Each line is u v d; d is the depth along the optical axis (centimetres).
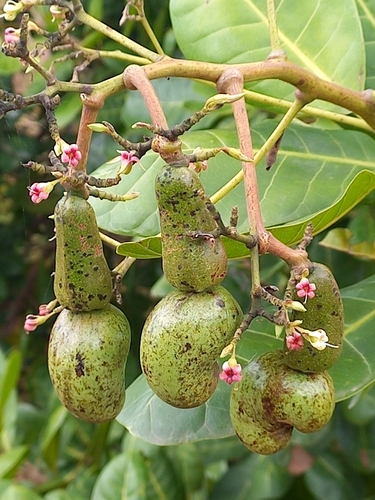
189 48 43
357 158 43
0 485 55
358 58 42
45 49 36
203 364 29
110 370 31
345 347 38
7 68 57
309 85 34
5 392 62
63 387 31
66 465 69
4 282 92
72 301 31
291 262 29
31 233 93
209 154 28
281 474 66
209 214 28
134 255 35
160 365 29
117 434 69
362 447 65
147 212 39
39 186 28
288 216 40
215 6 43
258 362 31
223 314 29
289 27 43
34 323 31
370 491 67
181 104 58
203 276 28
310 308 29
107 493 56
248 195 29
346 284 53
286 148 43
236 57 43
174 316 29
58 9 36
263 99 40
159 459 59
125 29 61
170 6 44
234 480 68
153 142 28
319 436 63
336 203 35
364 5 47
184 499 60
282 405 30
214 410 38
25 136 81
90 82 67
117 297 31
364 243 48
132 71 30
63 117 60
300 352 30
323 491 67
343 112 42
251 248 28
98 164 73
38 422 70
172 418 38
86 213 30
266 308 41
